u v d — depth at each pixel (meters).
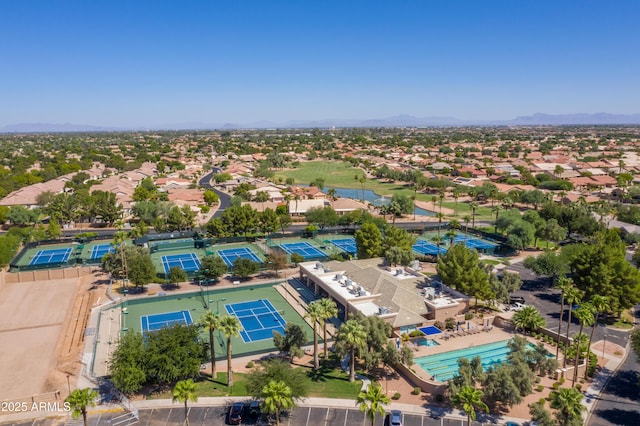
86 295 93.12
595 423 52.28
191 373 59.44
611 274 79.88
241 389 58.81
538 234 124.56
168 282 98.56
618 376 62.53
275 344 66.44
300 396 54.25
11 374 63.53
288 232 144.50
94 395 46.47
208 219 159.88
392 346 62.12
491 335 74.50
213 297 92.88
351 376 60.38
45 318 82.69
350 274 90.75
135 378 56.06
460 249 84.62
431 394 58.03
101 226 151.62
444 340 72.44
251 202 178.00
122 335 75.44
